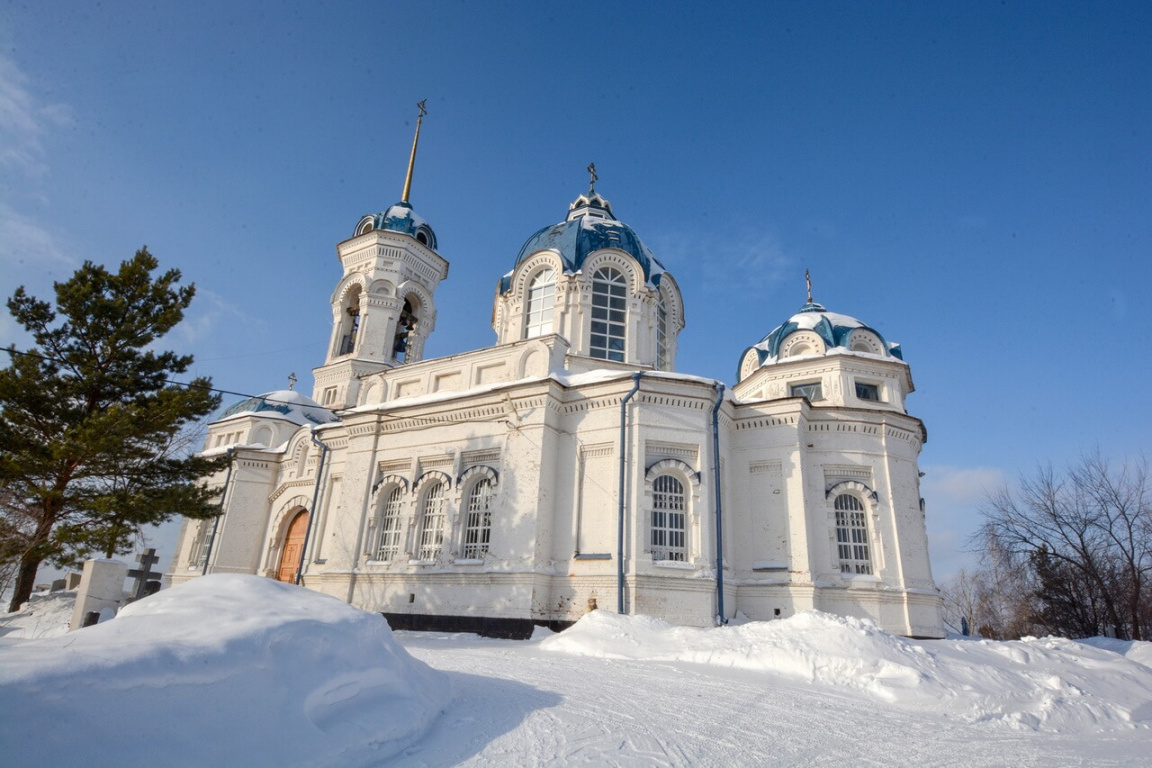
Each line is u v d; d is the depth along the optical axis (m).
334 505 29.05
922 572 24.88
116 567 16.58
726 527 23.69
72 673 5.27
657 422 22.89
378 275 38.97
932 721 10.66
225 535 32.66
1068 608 38.81
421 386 29.06
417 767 6.62
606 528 22.06
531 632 20.70
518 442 23.59
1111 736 10.91
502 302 33.56
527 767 6.89
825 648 13.95
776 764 7.65
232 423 37.41
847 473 25.31
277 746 5.89
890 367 29.81
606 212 35.97
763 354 33.09
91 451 20.75
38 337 22.81
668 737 8.36
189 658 5.96
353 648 7.69
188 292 24.67
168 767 5.16
